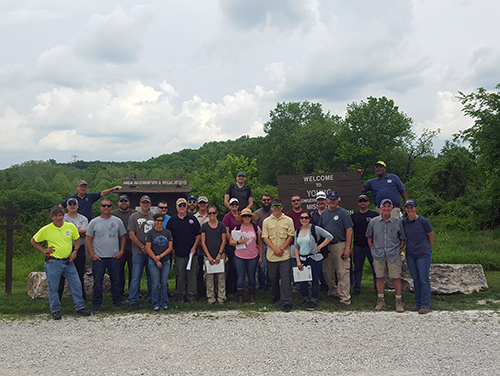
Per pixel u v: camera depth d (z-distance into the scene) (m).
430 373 3.96
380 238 6.73
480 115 21.89
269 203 8.20
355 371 4.04
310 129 58.78
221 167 51.34
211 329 5.63
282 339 5.13
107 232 6.96
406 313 6.42
